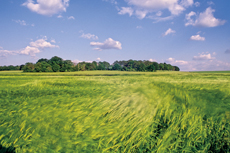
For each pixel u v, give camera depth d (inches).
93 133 109.6
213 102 154.4
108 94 187.5
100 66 4987.7
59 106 153.6
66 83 584.4
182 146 110.0
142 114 127.4
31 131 113.7
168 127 117.2
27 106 160.2
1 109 155.1
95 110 138.8
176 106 141.1
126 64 5162.4
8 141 106.0
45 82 574.2
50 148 99.3
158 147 104.9
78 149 98.5
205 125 123.3
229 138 115.8
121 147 103.4
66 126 116.6
